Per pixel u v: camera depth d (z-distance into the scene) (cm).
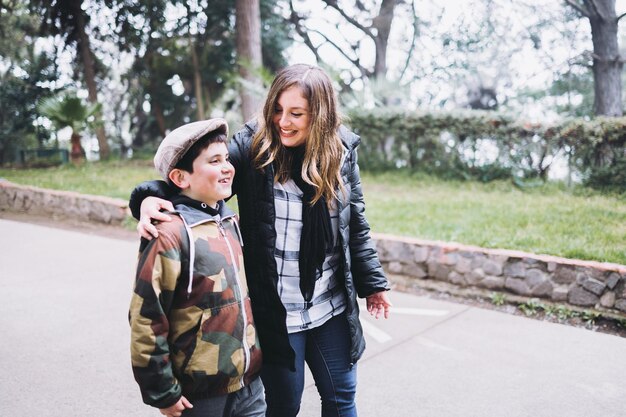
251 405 165
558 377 293
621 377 293
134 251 566
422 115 981
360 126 1066
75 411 255
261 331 173
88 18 1488
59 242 607
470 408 262
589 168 804
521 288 410
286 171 173
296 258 174
